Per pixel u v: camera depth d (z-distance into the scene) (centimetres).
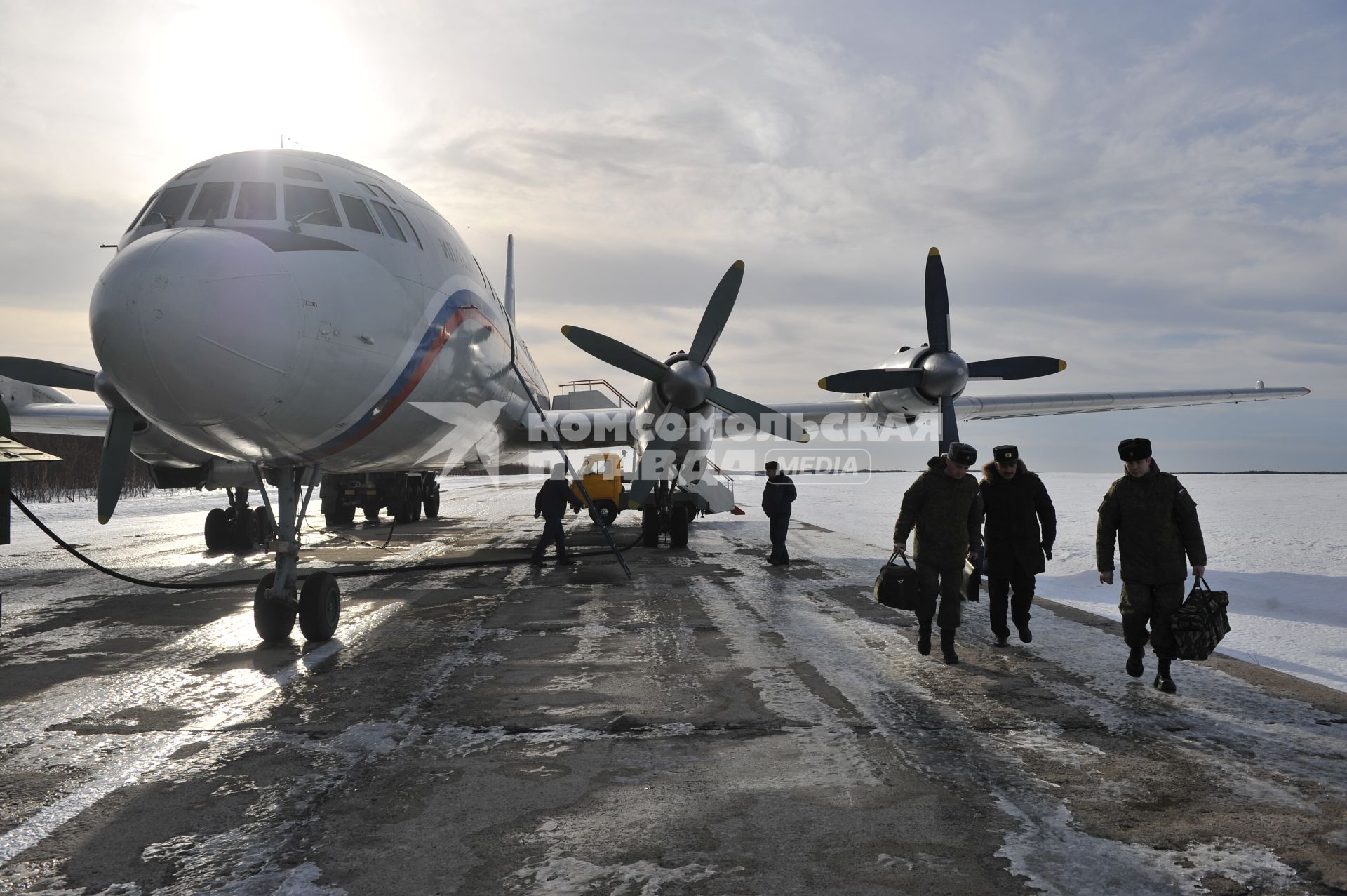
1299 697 500
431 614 789
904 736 427
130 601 880
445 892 269
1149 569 519
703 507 1383
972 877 277
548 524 1145
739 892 268
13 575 1084
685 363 1170
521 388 1219
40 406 1384
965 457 586
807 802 342
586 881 276
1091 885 272
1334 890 268
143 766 388
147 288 546
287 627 664
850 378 1273
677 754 402
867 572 1080
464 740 423
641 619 757
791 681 539
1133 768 380
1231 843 303
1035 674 558
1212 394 1653
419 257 807
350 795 352
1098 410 1697
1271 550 1296
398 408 770
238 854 298
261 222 683
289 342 589
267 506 701
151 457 1043
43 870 286
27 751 409
